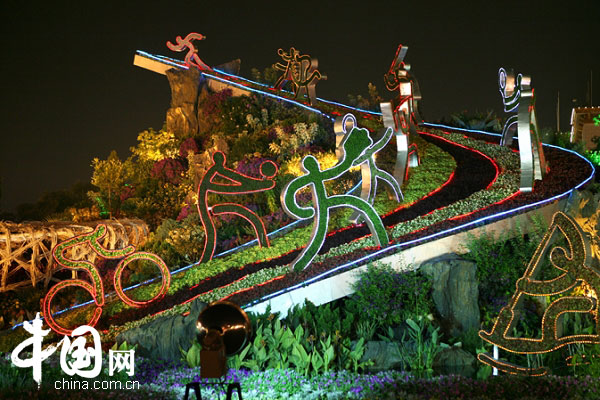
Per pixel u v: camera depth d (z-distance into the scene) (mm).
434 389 7633
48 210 36062
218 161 16328
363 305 13125
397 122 17453
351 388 8719
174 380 9672
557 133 22656
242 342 6105
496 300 13109
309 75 29422
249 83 33906
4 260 17141
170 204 26781
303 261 14609
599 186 15586
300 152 23344
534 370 9414
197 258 19016
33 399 7430
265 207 21188
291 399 8797
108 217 28391
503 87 18109
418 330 11602
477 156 20875
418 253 13969
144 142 30703
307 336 11625
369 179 15688
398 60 22906
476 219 14492
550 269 13328
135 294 16406
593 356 9984
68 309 17203
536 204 14484
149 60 37625
